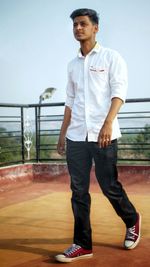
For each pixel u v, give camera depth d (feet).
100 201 15.14
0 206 14.61
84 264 8.22
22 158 20.83
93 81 8.30
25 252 9.18
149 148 19.81
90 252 8.59
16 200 15.78
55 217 12.71
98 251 9.02
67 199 15.85
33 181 20.83
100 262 8.30
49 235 10.61
